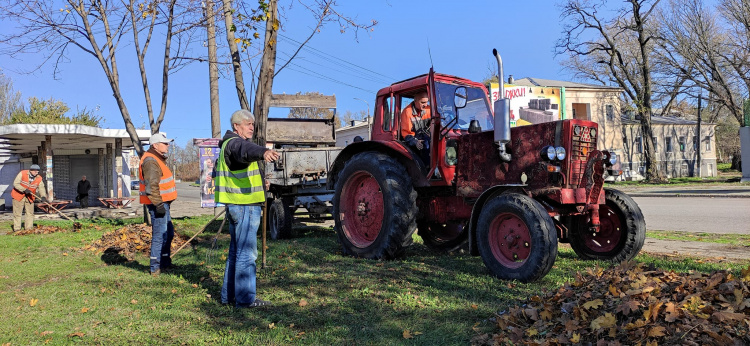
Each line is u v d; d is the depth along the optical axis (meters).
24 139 16.98
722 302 2.87
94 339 3.29
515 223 4.71
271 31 6.98
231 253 4.12
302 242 7.48
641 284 3.09
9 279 5.46
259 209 4.06
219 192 3.95
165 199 5.75
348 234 6.36
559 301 3.29
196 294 4.45
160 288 4.75
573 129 4.80
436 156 5.65
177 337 3.30
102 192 20.19
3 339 3.32
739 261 5.35
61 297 4.48
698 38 29.05
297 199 8.35
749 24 27.05
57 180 20.97
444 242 6.46
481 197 5.05
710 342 2.50
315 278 4.86
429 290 4.28
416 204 6.33
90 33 8.91
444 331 3.25
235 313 3.83
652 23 30.47
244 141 3.85
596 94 35.12
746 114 25.20
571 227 5.71
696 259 5.50
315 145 10.83
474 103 6.25
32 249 7.62
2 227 11.88
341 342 3.11
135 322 3.64
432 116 5.65
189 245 7.47
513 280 4.56
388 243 5.71
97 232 9.53
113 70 9.23
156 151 5.71
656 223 10.05
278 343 3.12
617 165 5.32
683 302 2.85
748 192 18.09
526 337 2.94
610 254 5.42
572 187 4.84
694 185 25.55
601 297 3.12
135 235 7.76
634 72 34.12
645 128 31.03
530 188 4.96
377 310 3.75
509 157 5.12
